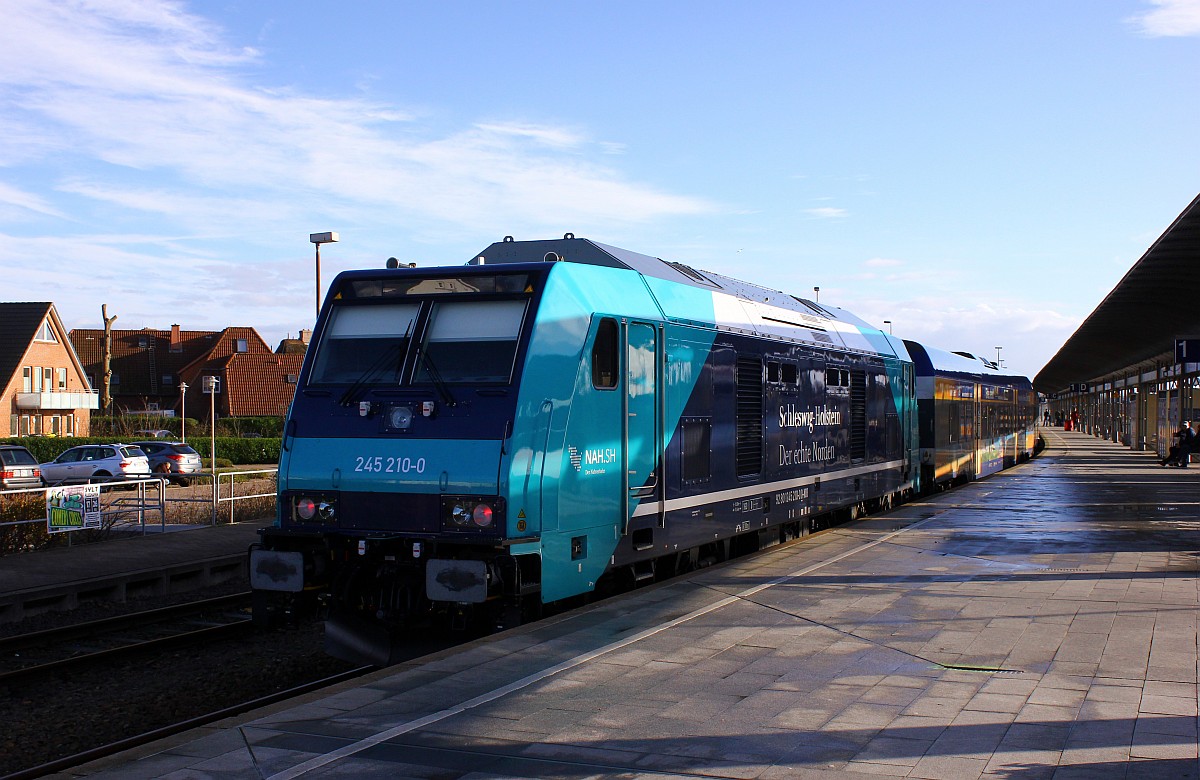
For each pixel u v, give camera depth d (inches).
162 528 757.9
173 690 372.8
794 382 576.7
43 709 352.5
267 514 896.3
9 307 2319.1
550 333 365.7
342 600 365.4
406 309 385.1
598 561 386.3
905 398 812.6
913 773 212.2
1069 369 2596.0
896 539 611.2
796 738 236.7
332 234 1020.5
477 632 367.6
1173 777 207.9
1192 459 1601.9
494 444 346.9
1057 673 294.5
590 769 217.3
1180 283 1023.6
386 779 212.4
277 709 264.2
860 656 316.8
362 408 371.9
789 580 457.7
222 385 2743.6
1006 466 1465.3
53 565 592.1
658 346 427.2
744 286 588.4
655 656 316.8
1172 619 371.9
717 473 478.9
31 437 1905.8
